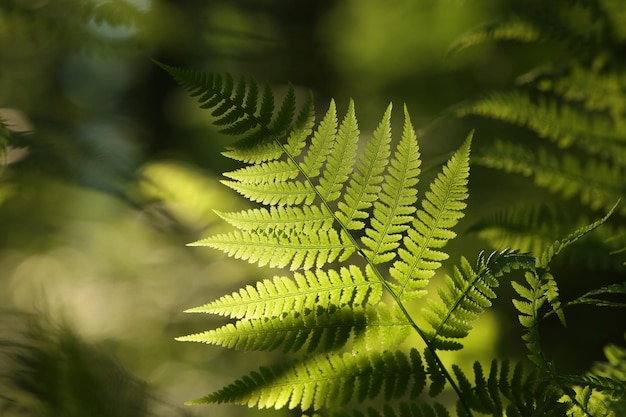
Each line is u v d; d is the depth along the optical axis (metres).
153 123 4.51
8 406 1.44
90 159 2.46
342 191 2.66
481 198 3.06
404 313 1.56
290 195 1.57
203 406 2.20
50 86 3.76
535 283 1.53
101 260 3.21
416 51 4.02
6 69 3.38
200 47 3.82
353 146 1.57
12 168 2.23
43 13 2.83
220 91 1.58
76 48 2.98
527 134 3.16
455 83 3.79
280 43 4.39
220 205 2.74
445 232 1.56
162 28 3.37
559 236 1.86
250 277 2.91
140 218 3.15
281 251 1.56
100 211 3.21
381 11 4.30
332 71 4.55
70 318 1.47
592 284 2.97
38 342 1.45
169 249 3.21
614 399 1.52
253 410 2.05
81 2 2.88
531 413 1.53
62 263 3.16
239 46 4.16
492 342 2.21
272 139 1.57
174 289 3.04
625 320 3.16
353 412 1.53
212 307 1.54
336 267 2.70
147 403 1.51
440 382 1.54
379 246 1.56
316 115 4.43
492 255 1.55
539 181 1.91
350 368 1.54
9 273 3.01
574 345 3.13
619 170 1.91
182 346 2.78
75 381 1.44
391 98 4.05
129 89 4.70
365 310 1.55
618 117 1.93
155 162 2.96
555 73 1.95
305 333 1.54
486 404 1.54
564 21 1.96
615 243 1.85
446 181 1.56
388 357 1.54
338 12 4.71
